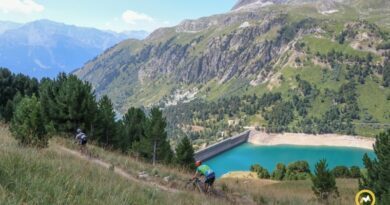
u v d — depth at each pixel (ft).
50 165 38.60
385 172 90.22
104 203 30.45
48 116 126.72
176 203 45.19
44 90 143.43
